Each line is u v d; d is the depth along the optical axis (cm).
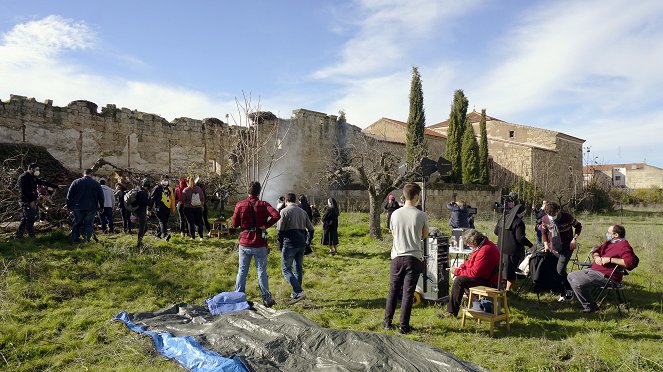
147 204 1077
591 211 3653
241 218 704
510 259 747
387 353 466
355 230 1592
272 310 625
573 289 709
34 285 731
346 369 437
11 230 1132
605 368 481
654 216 3191
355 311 689
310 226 784
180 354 496
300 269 759
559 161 3934
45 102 1775
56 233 1091
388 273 964
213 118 2288
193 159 2195
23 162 1556
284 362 466
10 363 495
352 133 2728
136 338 550
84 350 527
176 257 997
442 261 739
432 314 675
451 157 3000
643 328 618
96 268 854
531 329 615
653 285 872
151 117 2069
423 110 2595
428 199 2525
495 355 516
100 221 1312
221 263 959
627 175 6931
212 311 648
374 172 1606
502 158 3822
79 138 1855
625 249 693
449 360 453
